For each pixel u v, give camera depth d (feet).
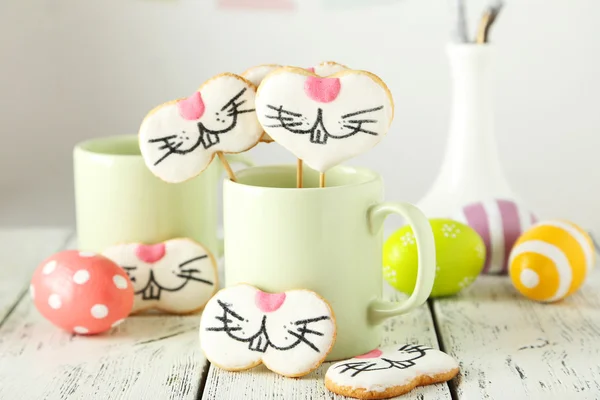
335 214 2.18
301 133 2.16
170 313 2.48
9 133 4.69
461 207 2.77
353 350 2.23
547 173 4.68
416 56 4.55
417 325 2.42
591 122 4.60
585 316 2.45
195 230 2.53
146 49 4.59
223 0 4.53
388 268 2.56
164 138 2.23
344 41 4.55
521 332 2.36
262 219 2.18
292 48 4.58
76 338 2.35
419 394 2.09
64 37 4.57
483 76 2.80
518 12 4.50
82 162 2.52
